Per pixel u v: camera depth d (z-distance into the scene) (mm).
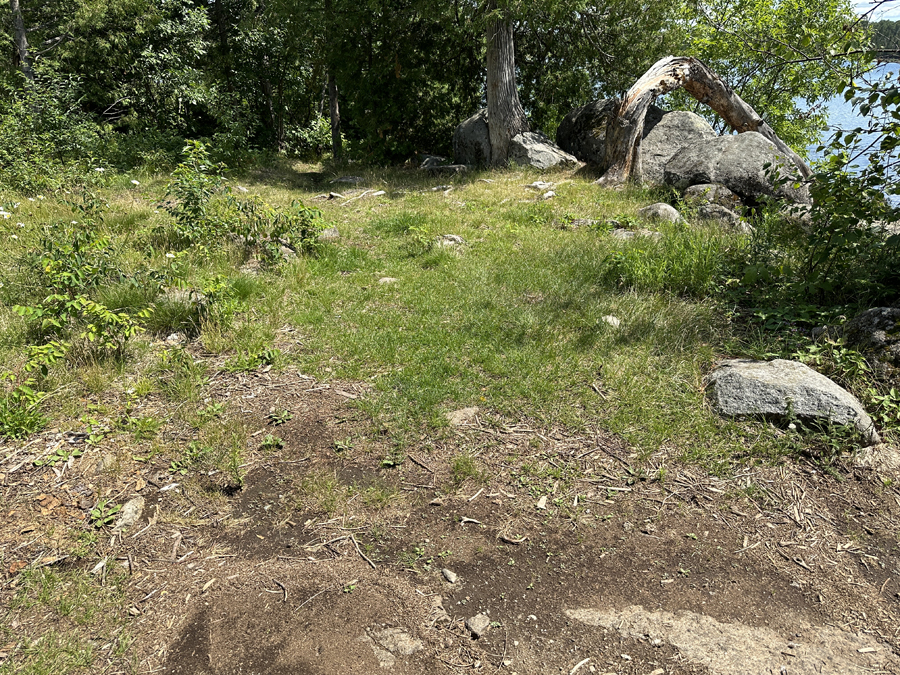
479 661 2541
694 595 2844
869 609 2768
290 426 4051
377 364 4766
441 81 19891
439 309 5734
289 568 2998
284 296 6062
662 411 4062
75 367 4508
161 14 17156
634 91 12164
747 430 3816
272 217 7406
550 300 5820
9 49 15758
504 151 16234
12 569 2924
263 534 3209
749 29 14594
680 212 9312
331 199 12180
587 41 18672
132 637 2621
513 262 7078
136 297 5473
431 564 3018
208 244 7121
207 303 5355
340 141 20562
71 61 16688
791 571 2971
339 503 3396
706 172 10477
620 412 4078
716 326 5148
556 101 20578
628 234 8172
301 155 22219
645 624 2697
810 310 5020
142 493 3447
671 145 12734
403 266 7098
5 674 2420
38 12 16656
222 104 17203
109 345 4512
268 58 19766
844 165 5043
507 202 11000
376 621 2715
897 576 2938
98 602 2773
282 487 3525
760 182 10148
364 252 7578
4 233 7422
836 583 2904
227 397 4355
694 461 3658
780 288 5469
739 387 4016
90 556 3031
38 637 2598
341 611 2762
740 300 5602
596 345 4895
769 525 3232
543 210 9969
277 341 5160
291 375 4656
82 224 7793
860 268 5367
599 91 20031
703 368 4559
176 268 5789
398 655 2562
